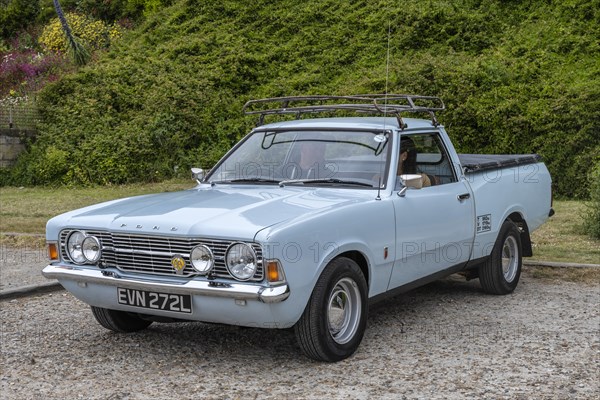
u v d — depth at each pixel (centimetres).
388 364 473
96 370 469
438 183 602
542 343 522
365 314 495
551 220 1180
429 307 643
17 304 667
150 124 1994
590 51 2058
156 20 2858
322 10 2733
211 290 435
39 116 2128
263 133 607
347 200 500
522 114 1728
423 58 2091
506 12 2441
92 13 3167
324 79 2253
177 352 509
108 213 502
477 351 502
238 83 2264
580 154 1625
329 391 421
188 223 454
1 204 1502
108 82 2250
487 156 757
